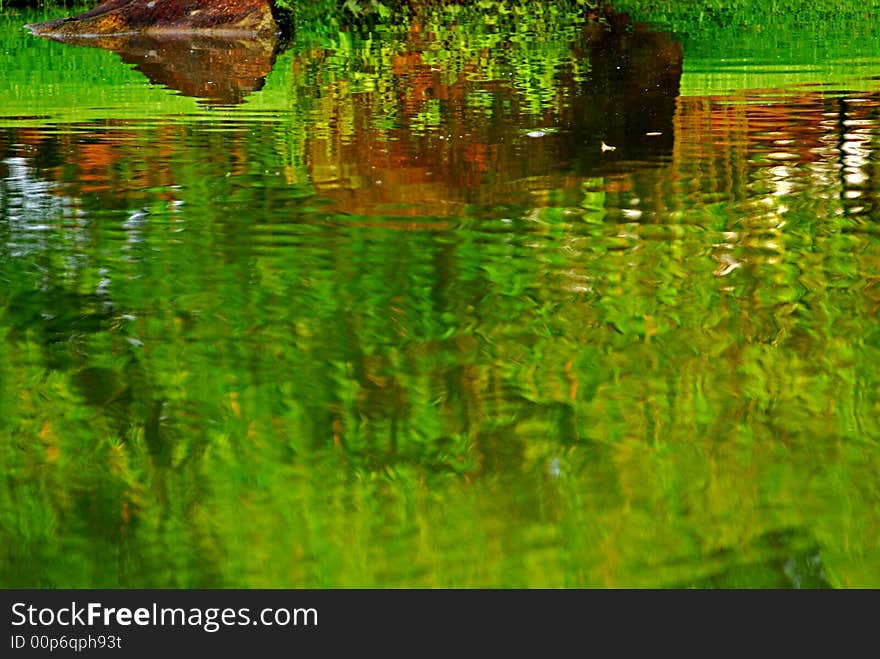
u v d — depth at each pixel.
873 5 23.39
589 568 4.63
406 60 16.98
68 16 23.88
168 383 5.99
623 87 13.95
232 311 6.77
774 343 6.35
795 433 5.50
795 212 8.41
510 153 10.39
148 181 9.43
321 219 8.36
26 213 8.52
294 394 5.88
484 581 4.57
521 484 5.16
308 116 12.24
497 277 7.23
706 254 7.59
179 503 5.05
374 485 5.16
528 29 21.08
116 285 7.10
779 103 12.54
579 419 5.65
